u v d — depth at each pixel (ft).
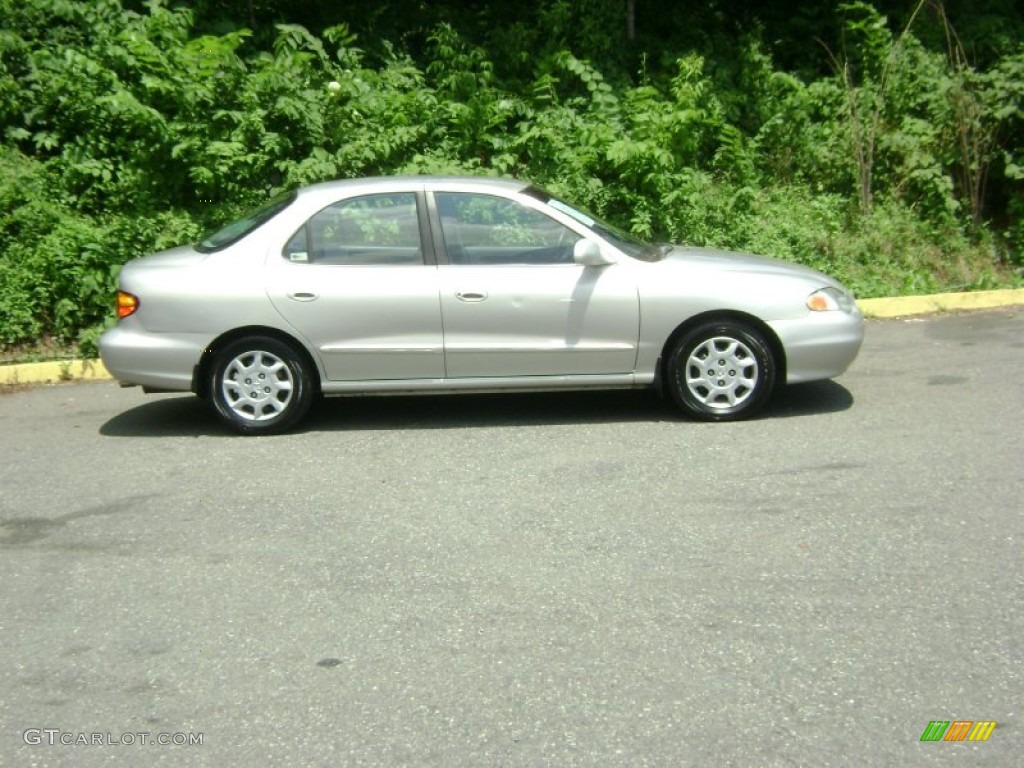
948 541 17.44
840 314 24.38
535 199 24.56
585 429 24.18
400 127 37.22
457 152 38.40
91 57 36.19
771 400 26.12
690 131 38.65
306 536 18.48
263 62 36.91
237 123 35.68
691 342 24.03
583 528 18.40
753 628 14.80
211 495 20.67
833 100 43.52
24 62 38.19
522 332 23.95
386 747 12.43
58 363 30.09
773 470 20.98
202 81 35.55
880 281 37.45
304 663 14.32
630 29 46.65
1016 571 16.31
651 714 12.87
